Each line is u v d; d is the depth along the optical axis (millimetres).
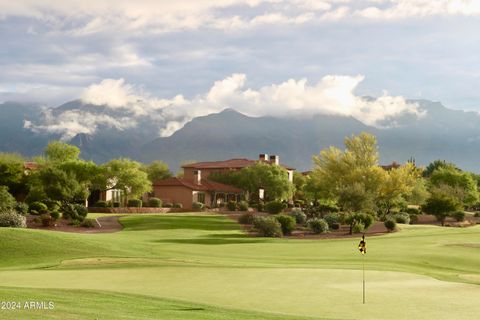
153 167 147250
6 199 65625
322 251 44031
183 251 43688
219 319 15039
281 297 20594
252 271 28266
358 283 24547
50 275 26516
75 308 14945
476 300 20188
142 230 66000
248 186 129375
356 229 63406
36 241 39906
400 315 17375
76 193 75375
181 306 17297
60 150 120125
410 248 44438
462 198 110250
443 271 32750
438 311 18000
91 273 27375
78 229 64688
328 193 90188
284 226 62281
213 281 24797
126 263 32719
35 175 82875
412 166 88500
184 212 105688
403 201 95250
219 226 73062
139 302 17562
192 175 147250
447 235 56875
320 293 21578
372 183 84562
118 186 100500
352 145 88812
